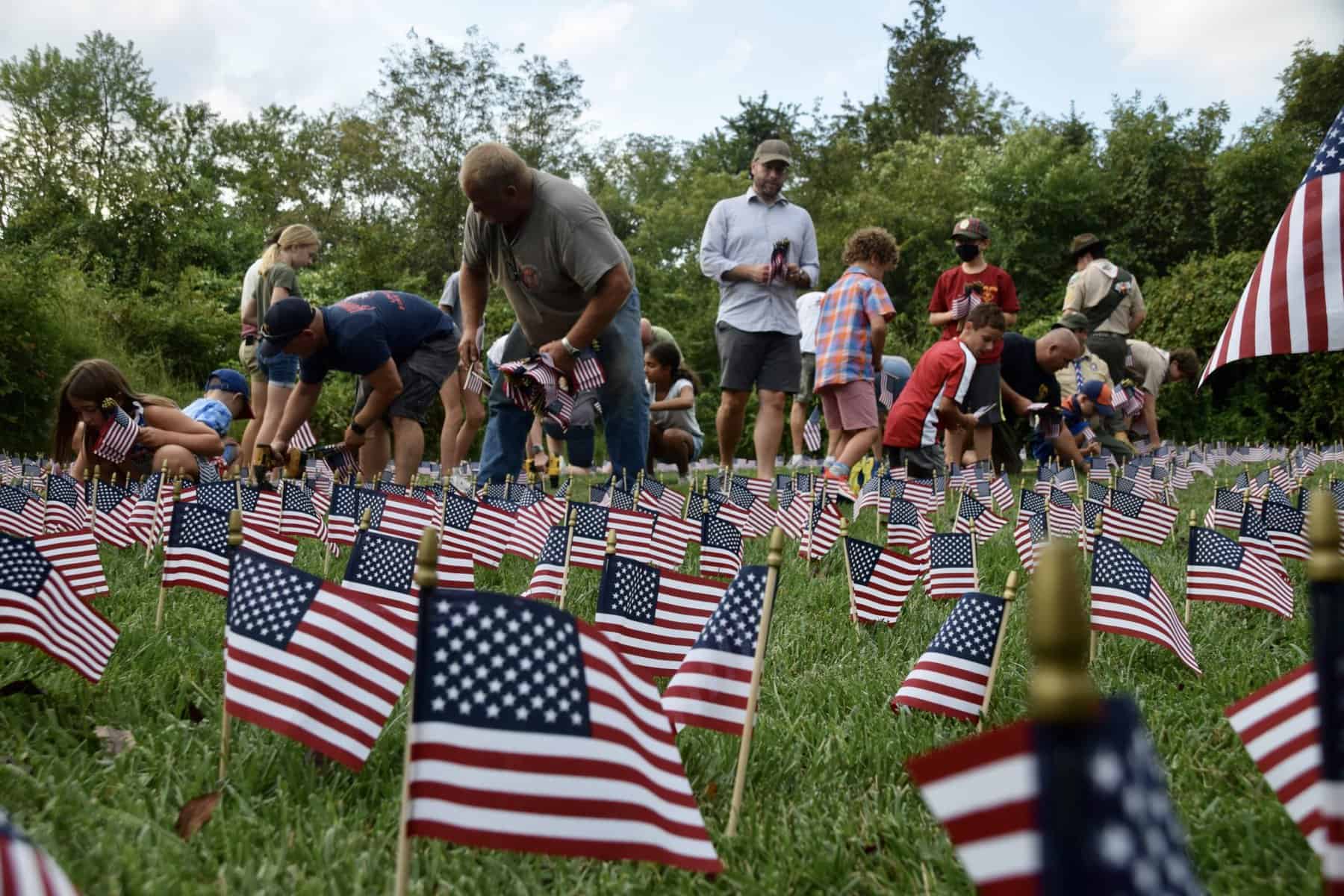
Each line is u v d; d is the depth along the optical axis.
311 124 48.47
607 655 2.07
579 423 11.38
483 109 40.50
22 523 6.14
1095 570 3.78
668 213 52.16
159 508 6.14
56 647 3.12
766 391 9.98
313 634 2.59
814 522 5.79
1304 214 4.54
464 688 1.99
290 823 2.38
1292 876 2.16
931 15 59.84
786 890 2.12
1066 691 0.97
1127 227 37.00
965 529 6.51
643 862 2.23
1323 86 36.19
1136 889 1.00
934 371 9.32
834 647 4.09
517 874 2.15
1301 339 4.47
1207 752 2.88
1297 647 3.92
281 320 7.31
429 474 13.44
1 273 16.41
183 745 2.81
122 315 22.34
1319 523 1.32
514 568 5.91
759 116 58.97
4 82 47.22
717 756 2.80
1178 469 10.95
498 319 26.88
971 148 47.81
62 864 2.08
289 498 6.62
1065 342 11.48
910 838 2.37
